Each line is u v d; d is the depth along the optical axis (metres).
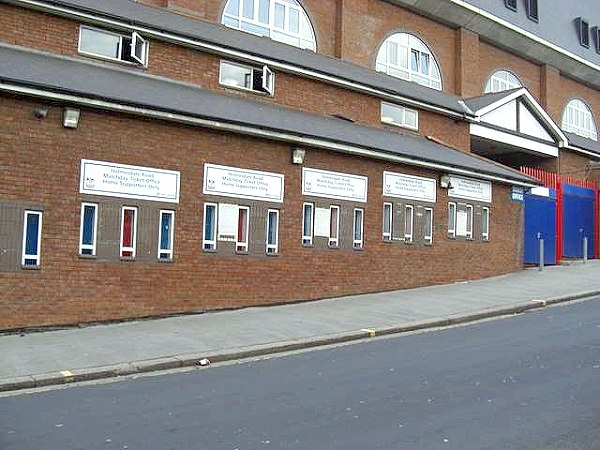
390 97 20.27
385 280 16.41
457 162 18.47
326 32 23.86
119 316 11.91
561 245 23.25
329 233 15.30
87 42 14.59
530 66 33.78
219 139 13.41
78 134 11.55
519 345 10.07
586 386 7.48
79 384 8.05
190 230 12.90
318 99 18.61
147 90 13.41
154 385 7.94
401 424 6.16
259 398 7.21
